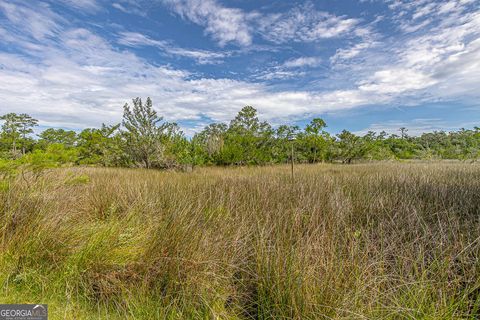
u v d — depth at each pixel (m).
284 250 2.21
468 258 2.10
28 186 3.24
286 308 1.79
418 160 19.83
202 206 3.59
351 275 1.96
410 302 1.75
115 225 2.80
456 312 1.71
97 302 2.00
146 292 2.06
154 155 12.91
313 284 1.84
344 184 5.30
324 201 3.87
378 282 1.86
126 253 2.39
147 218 3.23
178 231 2.55
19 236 2.52
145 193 4.19
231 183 5.78
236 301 1.99
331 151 20.69
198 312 1.86
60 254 2.42
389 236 2.62
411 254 2.17
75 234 2.71
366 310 1.70
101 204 3.98
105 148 15.55
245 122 29.84
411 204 3.60
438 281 1.89
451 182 4.98
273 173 8.72
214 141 16.48
